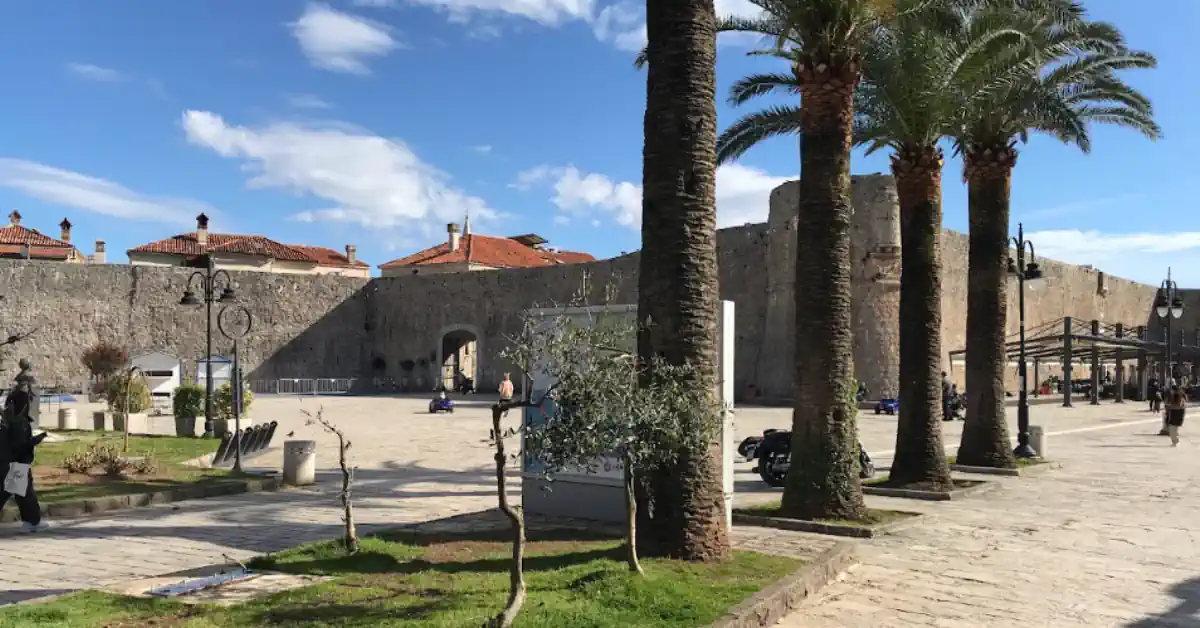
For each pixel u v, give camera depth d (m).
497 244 72.50
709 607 5.82
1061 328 53.28
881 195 38.59
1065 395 40.78
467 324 54.66
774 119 15.91
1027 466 16.94
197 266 51.22
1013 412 36.19
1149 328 65.44
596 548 7.82
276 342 54.00
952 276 43.78
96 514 10.50
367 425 27.69
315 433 24.53
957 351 41.34
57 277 46.72
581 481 9.81
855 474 10.71
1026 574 8.07
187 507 11.18
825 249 10.69
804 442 10.74
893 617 6.53
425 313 56.50
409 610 5.66
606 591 6.04
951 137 16.62
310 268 68.50
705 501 7.27
